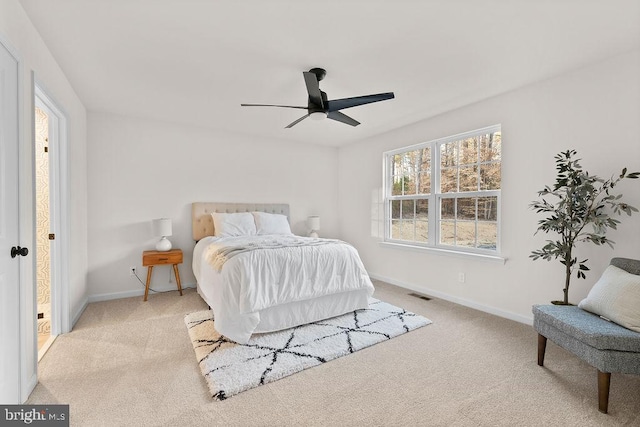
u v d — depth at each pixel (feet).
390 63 8.26
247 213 14.75
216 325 8.35
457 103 11.29
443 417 5.38
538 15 6.20
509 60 8.10
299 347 7.95
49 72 7.52
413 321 9.80
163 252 12.73
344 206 18.43
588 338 5.59
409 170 14.46
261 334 8.77
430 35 6.95
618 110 7.82
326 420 5.30
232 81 9.40
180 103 11.33
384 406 5.69
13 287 5.25
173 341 8.39
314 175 18.13
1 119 4.94
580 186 7.73
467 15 6.21
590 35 6.91
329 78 9.20
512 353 7.75
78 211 10.41
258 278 8.49
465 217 11.95
